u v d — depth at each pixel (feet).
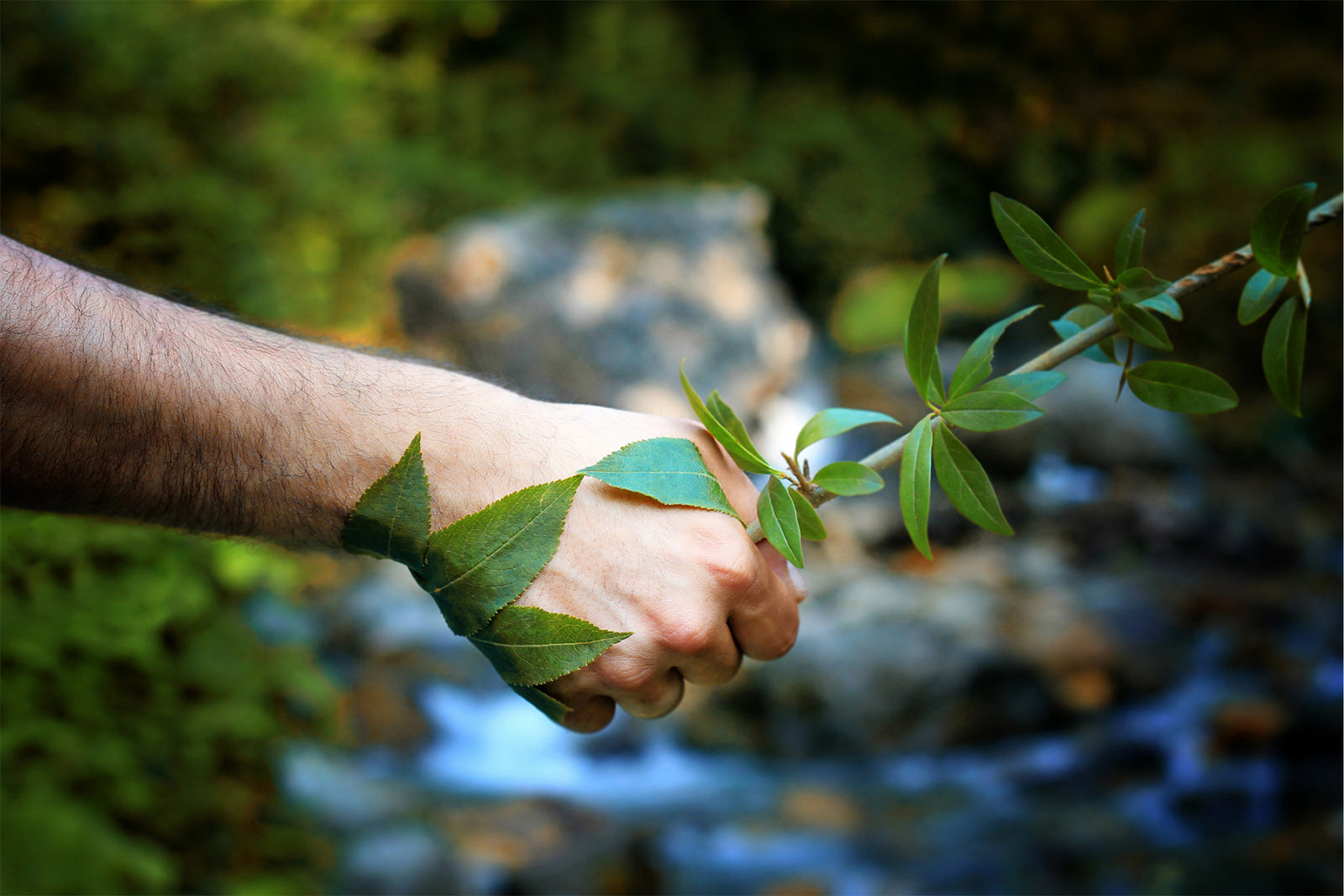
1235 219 20.44
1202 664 11.19
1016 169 23.67
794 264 23.65
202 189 9.75
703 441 2.50
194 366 2.23
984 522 2.07
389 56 22.47
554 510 2.26
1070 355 2.10
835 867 8.50
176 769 5.49
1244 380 19.85
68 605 5.18
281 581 6.56
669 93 23.30
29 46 9.04
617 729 10.61
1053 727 10.66
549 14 23.90
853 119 24.04
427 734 9.96
